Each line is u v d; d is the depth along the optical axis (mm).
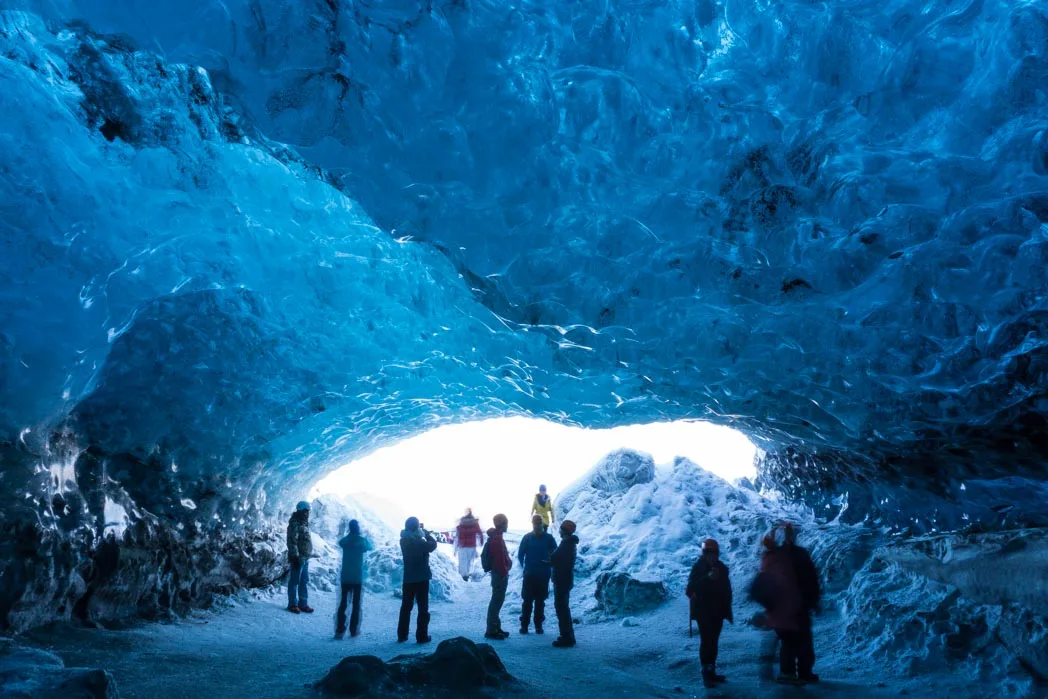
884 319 6578
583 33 5836
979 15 5227
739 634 8836
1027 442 7391
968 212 5664
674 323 7430
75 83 4977
